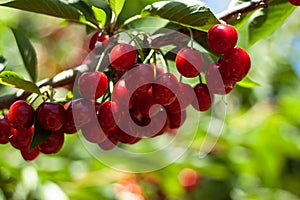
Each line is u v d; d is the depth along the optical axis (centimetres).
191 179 699
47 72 753
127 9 372
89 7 336
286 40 892
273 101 779
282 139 620
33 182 479
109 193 582
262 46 832
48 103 296
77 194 529
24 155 321
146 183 643
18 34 388
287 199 760
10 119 296
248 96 751
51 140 309
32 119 297
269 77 812
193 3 291
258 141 624
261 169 641
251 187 712
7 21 745
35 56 389
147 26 379
